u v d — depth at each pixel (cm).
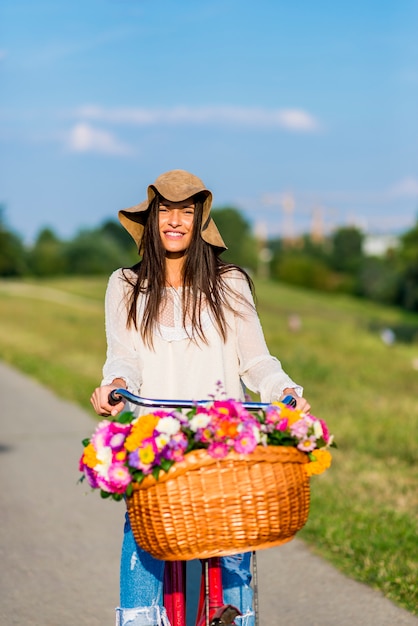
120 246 17362
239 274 474
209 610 415
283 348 2608
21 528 864
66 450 1235
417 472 1066
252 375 457
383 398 1677
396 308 10869
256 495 381
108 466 392
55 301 6700
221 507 380
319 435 396
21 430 1390
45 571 747
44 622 641
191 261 465
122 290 469
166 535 385
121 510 930
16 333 3294
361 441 1234
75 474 1088
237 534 381
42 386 1906
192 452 382
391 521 843
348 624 624
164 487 383
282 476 387
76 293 8562
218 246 470
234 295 467
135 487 389
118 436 394
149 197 469
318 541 802
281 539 392
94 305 6862
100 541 826
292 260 13300
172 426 384
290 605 664
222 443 379
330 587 696
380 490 973
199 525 381
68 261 15075
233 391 465
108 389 431
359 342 2755
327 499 927
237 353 467
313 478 1029
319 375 1973
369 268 12206
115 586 714
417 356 2581
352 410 1510
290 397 421
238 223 14938
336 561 750
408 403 1566
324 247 16100
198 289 462
